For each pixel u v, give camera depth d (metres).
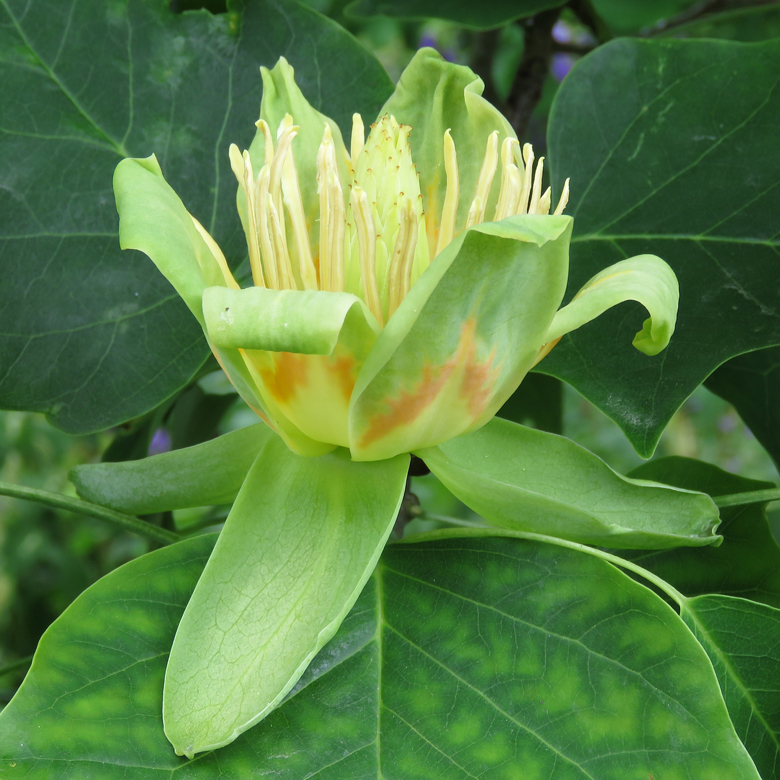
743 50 0.25
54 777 0.20
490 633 0.21
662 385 0.25
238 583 0.21
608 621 0.21
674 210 0.25
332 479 0.21
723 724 0.20
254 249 0.21
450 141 0.21
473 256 0.19
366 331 0.20
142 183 0.21
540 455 0.23
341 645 0.21
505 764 0.20
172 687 0.20
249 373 0.20
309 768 0.20
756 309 0.25
